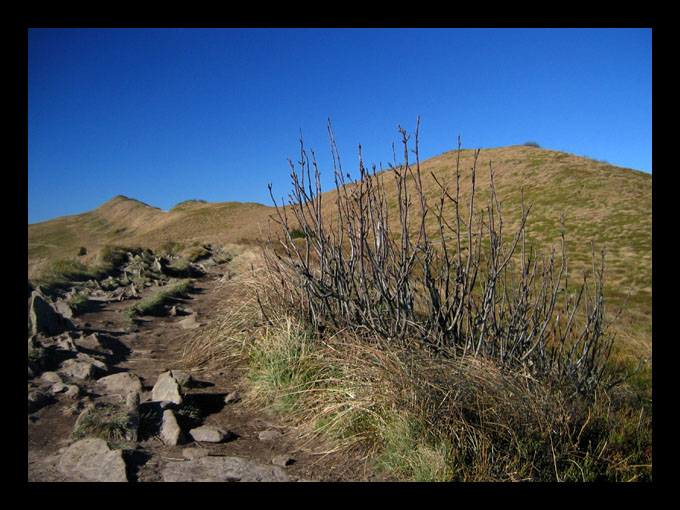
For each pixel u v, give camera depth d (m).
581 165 50.09
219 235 69.56
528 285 4.03
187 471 2.87
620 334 7.69
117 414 3.34
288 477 2.88
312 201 4.67
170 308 7.71
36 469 2.73
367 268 4.44
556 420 3.32
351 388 3.58
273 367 4.28
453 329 3.92
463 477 2.83
